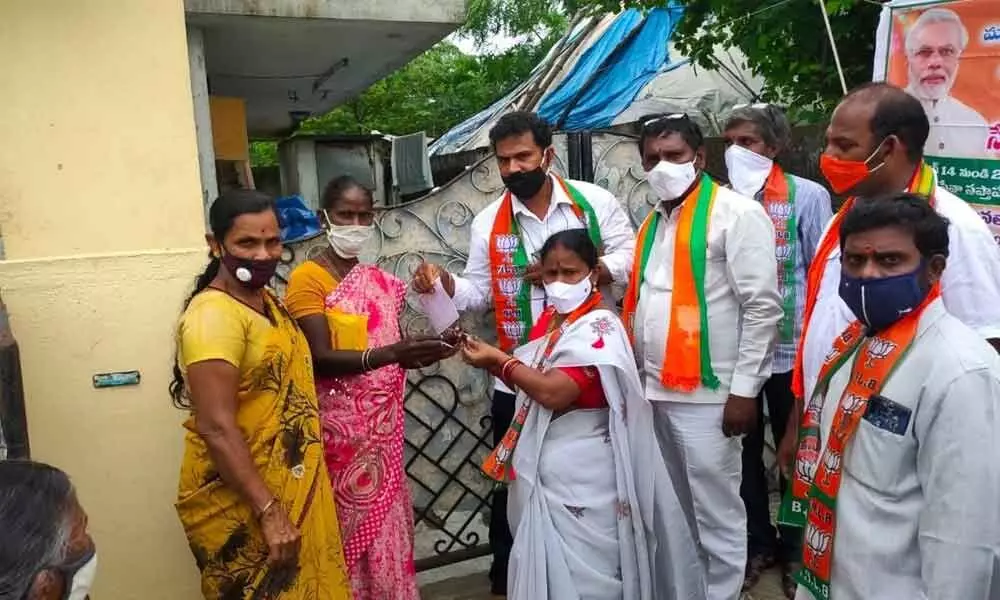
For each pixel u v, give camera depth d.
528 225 3.11
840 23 4.89
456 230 3.62
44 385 2.56
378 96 16.38
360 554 2.52
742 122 3.45
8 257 2.53
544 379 2.39
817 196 3.42
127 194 2.65
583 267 2.48
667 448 2.88
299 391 2.17
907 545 1.58
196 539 2.17
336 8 4.84
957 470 1.49
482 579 3.57
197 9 4.57
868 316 1.63
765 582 3.41
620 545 2.47
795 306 3.38
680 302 2.76
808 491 1.91
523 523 2.50
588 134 3.84
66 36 2.54
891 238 1.56
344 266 2.64
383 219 3.51
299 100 8.49
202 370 1.98
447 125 16.66
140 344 2.66
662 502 2.55
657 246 2.91
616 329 2.45
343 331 2.49
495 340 3.69
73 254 2.60
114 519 2.69
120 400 2.66
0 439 2.09
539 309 3.08
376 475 2.54
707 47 5.96
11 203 2.52
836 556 1.72
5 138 2.50
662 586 2.57
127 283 2.63
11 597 1.09
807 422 1.92
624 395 2.47
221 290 2.09
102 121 2.60
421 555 3.79
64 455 2.61
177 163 2.70
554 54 10.75
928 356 1.55
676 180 2.75
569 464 2.46
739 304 2.77
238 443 2.00
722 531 2.85
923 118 1.92
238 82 7.17
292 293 2.51
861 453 1.66
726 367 2.77
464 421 3.80
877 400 1.62
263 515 2.02
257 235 2.05
